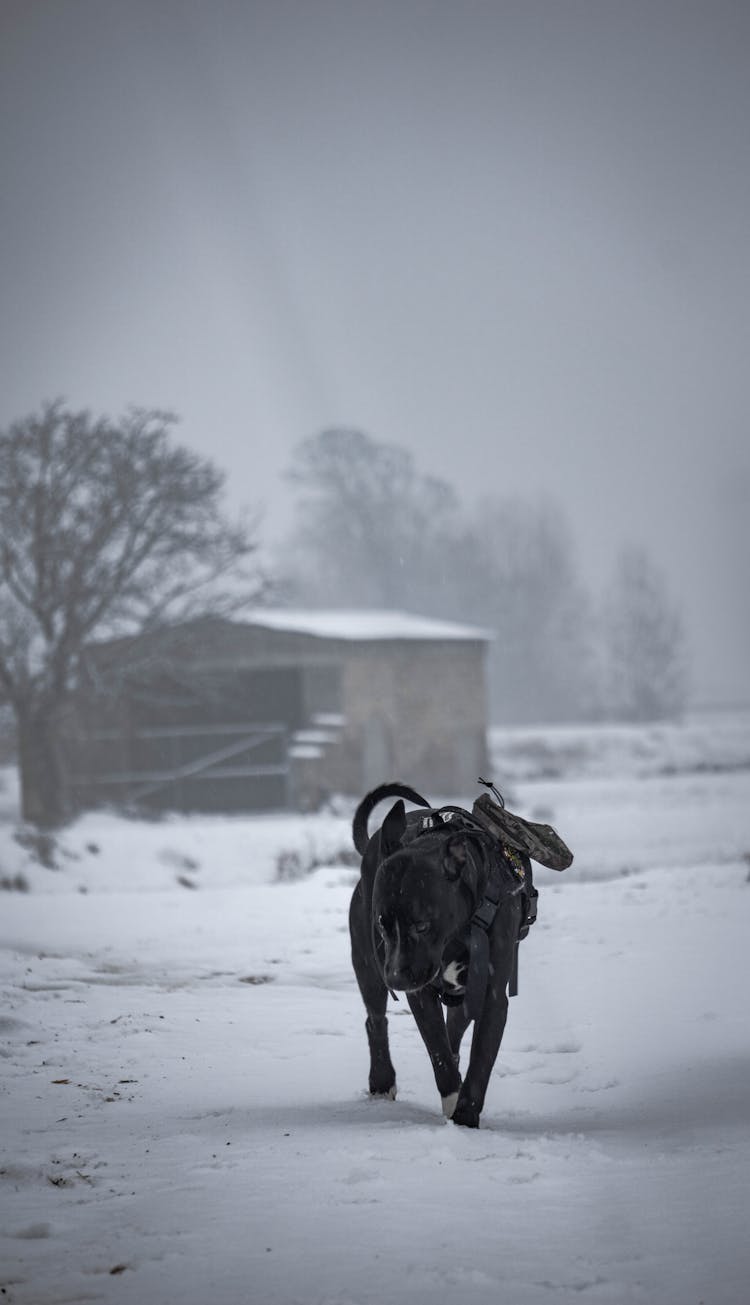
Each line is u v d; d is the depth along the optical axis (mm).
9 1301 4672
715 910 16469
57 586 44844
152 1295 4695
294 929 16812
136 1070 9195
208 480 47406
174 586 47438
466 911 7188
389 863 7035
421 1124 7277
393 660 55031
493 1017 7324
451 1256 5000
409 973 6820
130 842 28969
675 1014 10438
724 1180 5953
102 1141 7160
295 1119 7574
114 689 46688
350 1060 9406
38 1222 5562
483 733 57781
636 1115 7598
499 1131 7188
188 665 53344
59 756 45406
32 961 14445
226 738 52656
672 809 39969
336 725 53469
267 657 54125
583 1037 9820
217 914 18812
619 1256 4980
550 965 12984
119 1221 5605
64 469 45062
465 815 7844
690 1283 4664
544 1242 5156
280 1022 10852
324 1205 5699
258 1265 4965
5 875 24656
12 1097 8367
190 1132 7301
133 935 16953
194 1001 11922
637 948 13820
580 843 30453
